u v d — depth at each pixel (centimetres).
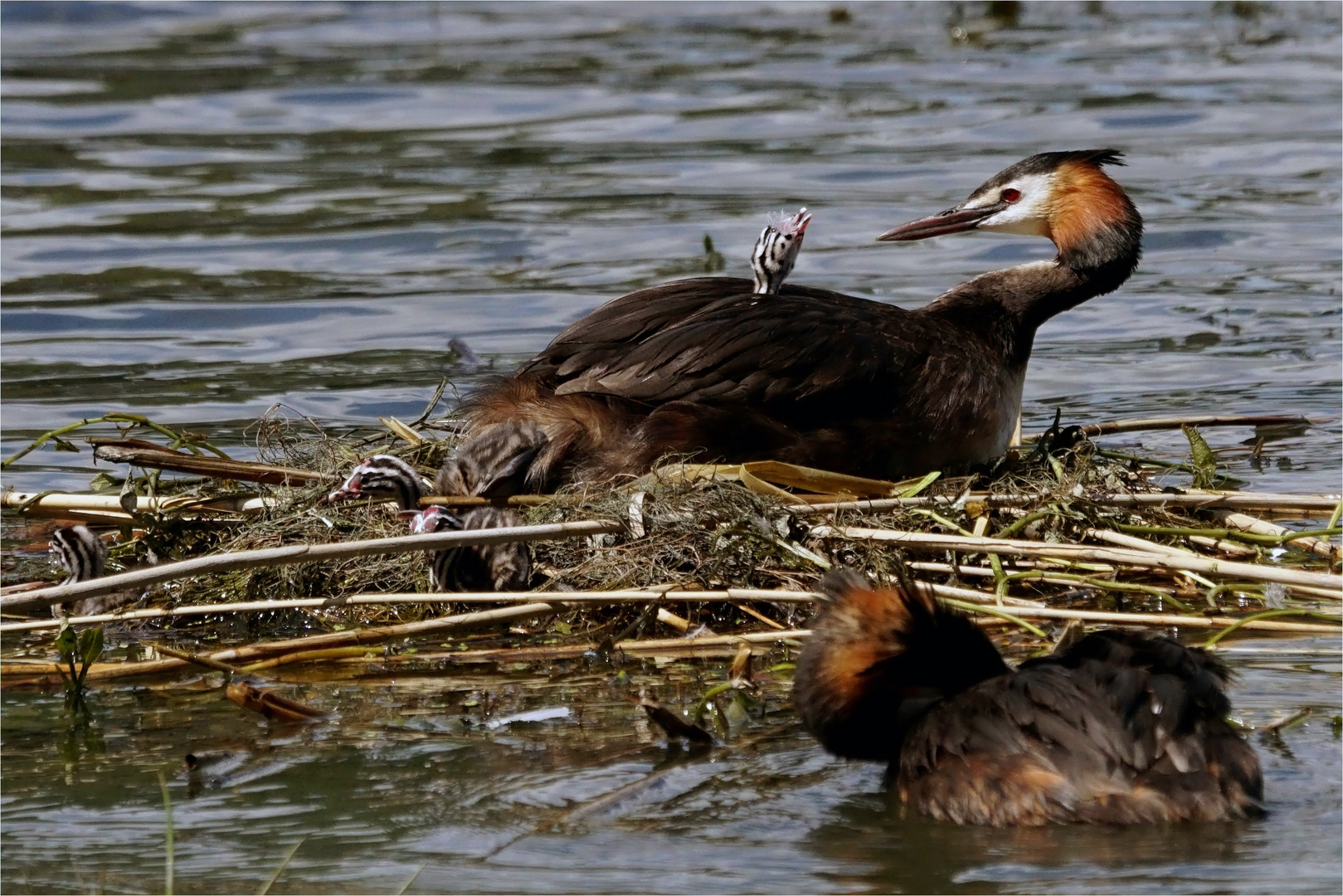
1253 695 916
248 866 741
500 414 1239
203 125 2789
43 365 1738
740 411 1223
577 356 1241
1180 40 3281
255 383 1672
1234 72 2989
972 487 1273
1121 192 1420
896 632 831
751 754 864
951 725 768
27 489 1382
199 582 1166
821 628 848
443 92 2997
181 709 970
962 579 1133
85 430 1531
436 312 1905
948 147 2564
